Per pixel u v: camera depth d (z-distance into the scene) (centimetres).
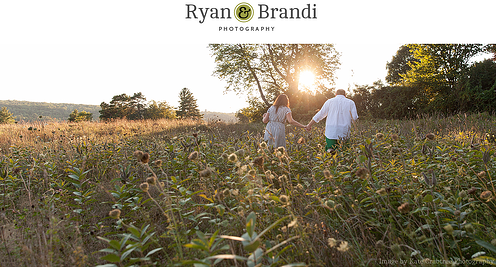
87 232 223
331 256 165
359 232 199
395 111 1602
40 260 159
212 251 126
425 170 246
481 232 163
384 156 319
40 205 265
